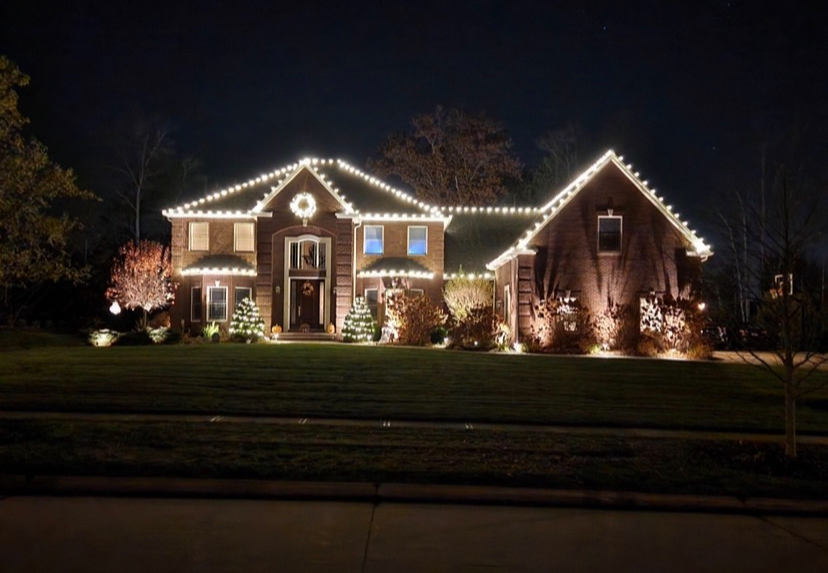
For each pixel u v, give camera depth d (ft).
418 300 109.50
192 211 125.59
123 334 105.70
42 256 68.69
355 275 124.77
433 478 34.63
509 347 103.96
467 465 36.94
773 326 43.83
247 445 40.42
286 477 34.50
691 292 103.09
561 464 37.58
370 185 132.67
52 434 41.91
